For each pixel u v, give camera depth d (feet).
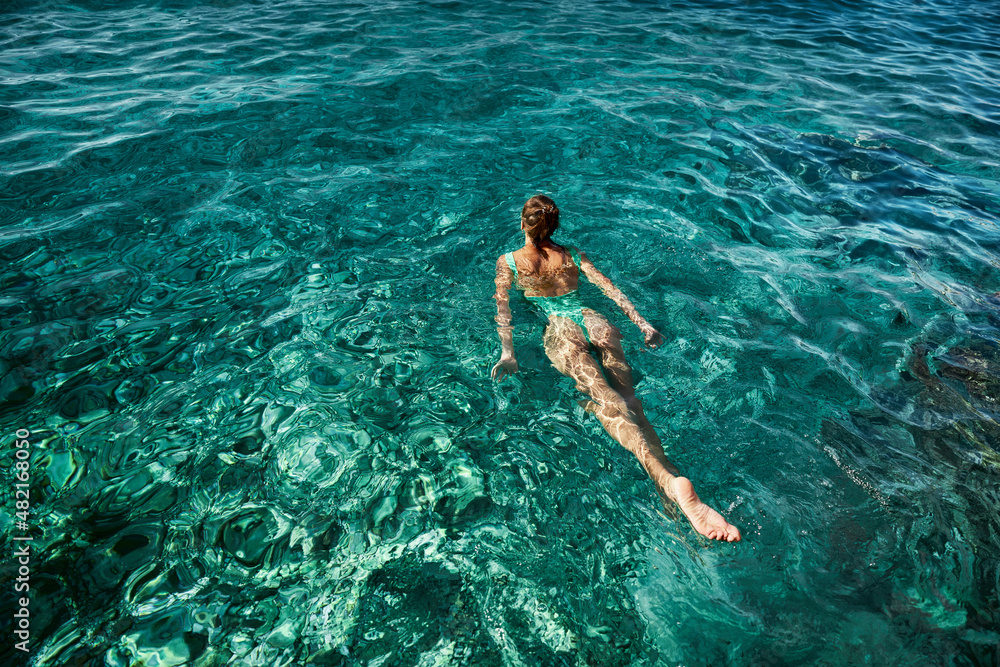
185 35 28.60
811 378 11.63
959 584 8.04
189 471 9.33
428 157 19.04
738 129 22.09
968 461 9.91
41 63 24.73
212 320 12.42
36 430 9.79
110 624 7.30
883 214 17.62
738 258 15.15
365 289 13.51
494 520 8.87
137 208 15.90
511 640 7.45
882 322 13.29
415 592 7.89
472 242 15.14
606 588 8.05
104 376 10.91
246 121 20.67
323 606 7.67
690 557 8.44
